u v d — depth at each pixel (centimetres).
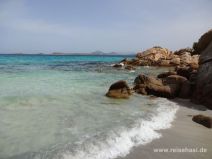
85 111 1077
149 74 2980
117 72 3228
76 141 719
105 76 2644
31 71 2969
